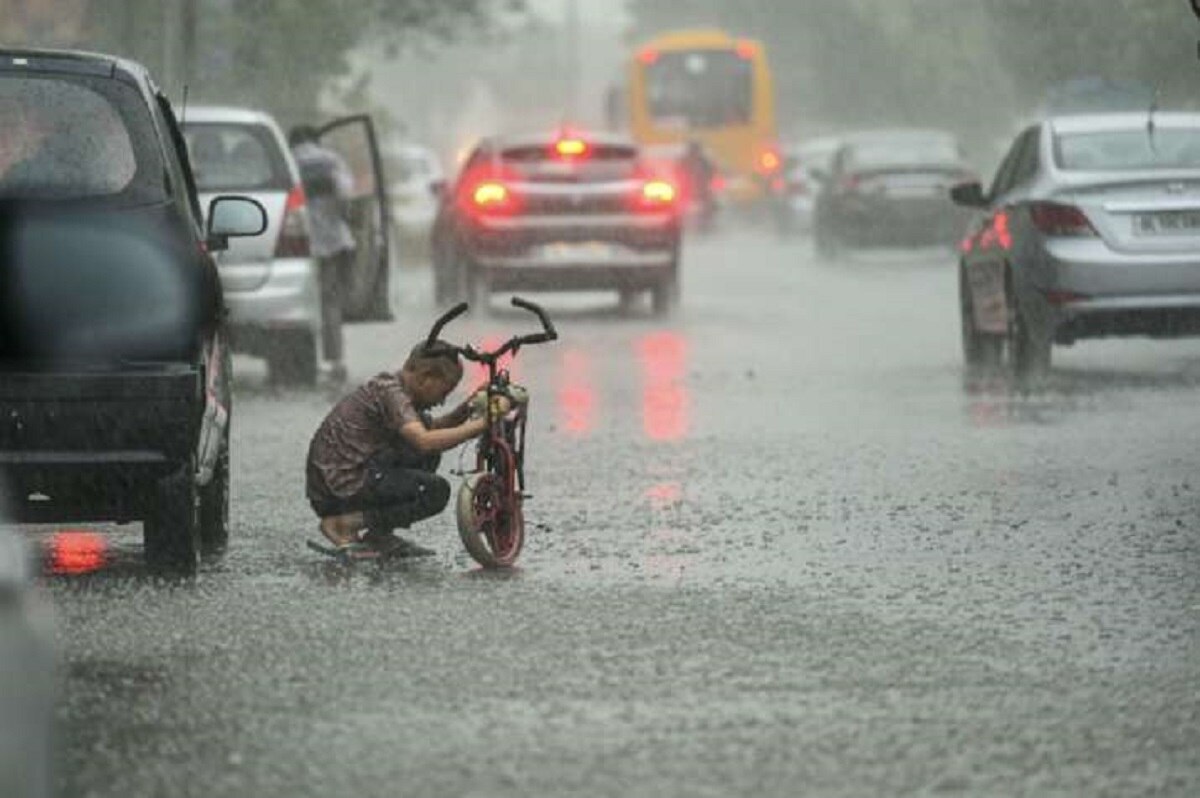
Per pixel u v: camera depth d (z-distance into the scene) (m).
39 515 27.55
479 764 18.80
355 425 28.67
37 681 14.91
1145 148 51.59
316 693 21.30
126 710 20.64
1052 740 19.53
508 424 28.47
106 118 27.41
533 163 72.69
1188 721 20.20
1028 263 50.19
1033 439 40.22
